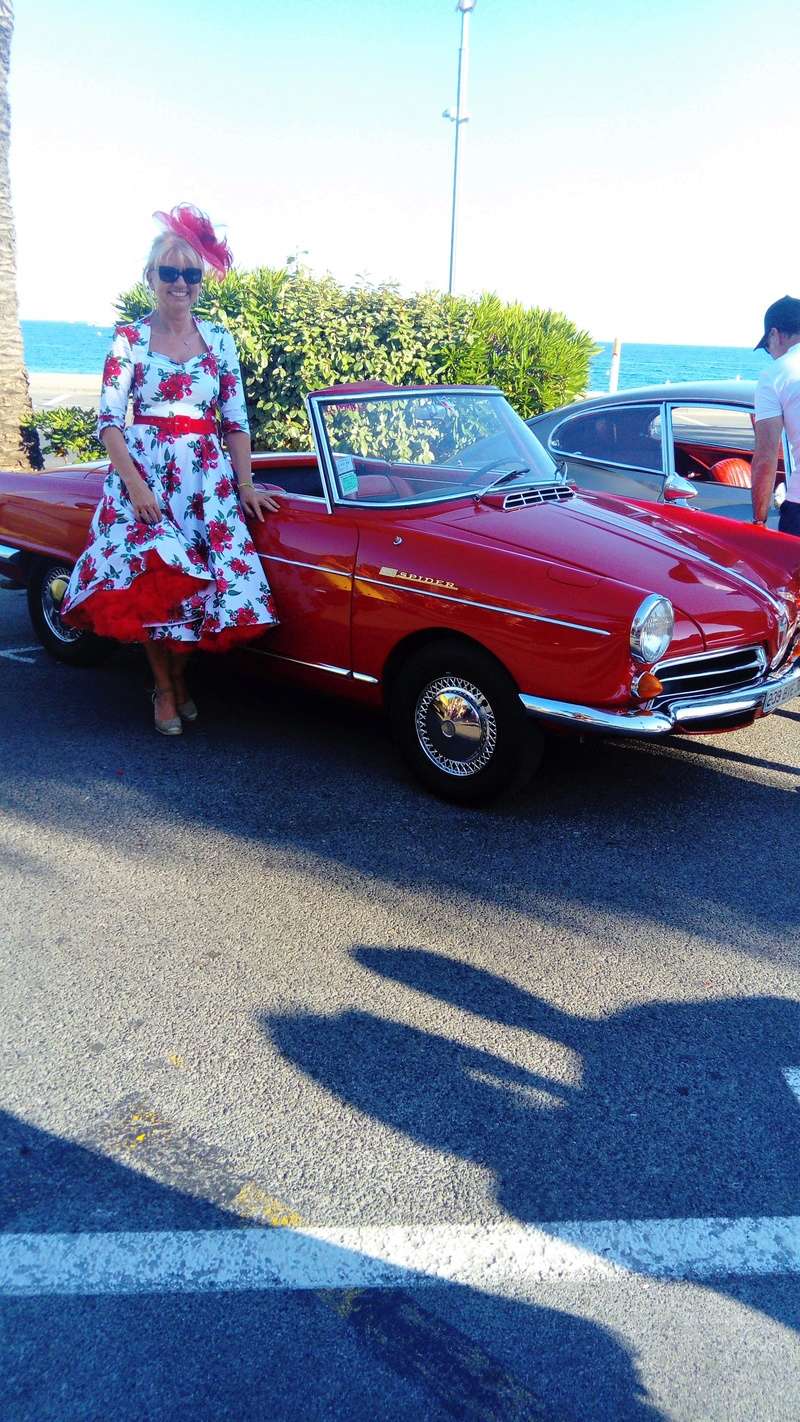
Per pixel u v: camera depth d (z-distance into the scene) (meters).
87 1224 2.12
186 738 4.70
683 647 3.63
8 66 8.98
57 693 5.24
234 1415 1.75
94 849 3.65
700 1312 1.98
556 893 3.46
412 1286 2.01
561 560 3.71
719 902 3.44
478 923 3.26
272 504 4.37
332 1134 2.39
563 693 3.61
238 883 3.45
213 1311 1.94
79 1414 1.74
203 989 2.89
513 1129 2.42
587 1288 2.02
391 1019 2.80
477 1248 2.09
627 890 3.49
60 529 5.07
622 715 3.58
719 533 4.44
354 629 4.11
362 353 9.42
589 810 4.08
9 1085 2.51
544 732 3.85
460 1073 2.60
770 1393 1.82
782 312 4.75
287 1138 2.37
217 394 4.20
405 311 9.57
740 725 3.94
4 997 2.83
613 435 6.05
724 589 3.86
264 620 4.22
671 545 4.07
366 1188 2.23
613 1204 2.22
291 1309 1.95
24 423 9.64
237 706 5.16
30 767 4.31
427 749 4.06
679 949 3.17
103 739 4.65
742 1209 2.22
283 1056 2.64
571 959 3.10
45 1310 1.94
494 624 3.67
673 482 5.09
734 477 5.78
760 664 3.96
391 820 3.93
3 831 3.76
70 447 9.83
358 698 4.27
